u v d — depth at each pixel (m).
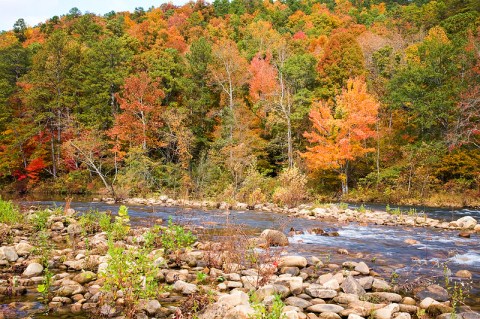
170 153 39.03
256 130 37.62
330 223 16.22
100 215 14.26
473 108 29.56
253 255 8.42
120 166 36.00
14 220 12.98
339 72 36.59
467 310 5.99
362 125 29.08
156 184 33.91
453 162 28.28
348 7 88.50
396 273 8.17
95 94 39.50
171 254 8.88
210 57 39.09
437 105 29.22
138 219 16.27
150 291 5.49
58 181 37.06
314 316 5.55
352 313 5.64
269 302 5.87
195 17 77.81
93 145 32.91
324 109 29.53
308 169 33.22
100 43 41.66
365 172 33.69
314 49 56.28
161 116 35.31
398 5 84.19
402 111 33.81
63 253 8.83
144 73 36.12
